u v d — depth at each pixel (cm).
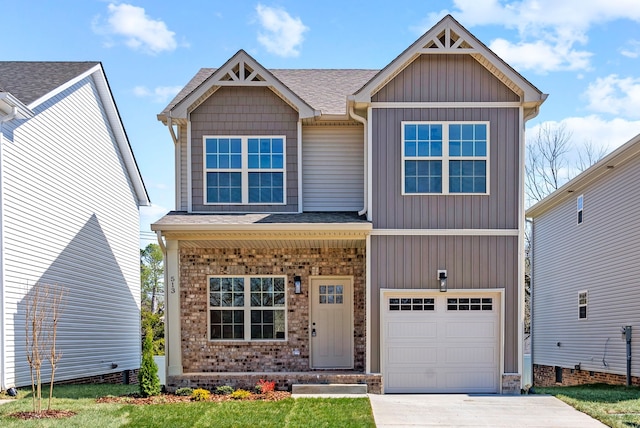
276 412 896
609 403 1009
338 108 1341
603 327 1591
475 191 1172
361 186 1320
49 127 1335
